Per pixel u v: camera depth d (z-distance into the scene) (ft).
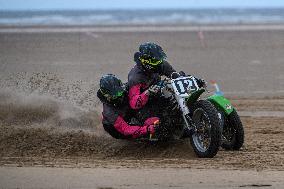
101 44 250.37
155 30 342.23
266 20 512.22
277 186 49.57
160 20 554.05
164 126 68.74
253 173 54.44
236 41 259.60
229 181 51.44
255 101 115.14
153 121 68.18
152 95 68.49
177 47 237.66
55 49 229.86
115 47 237.66
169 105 69.05
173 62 189.37
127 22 497.46
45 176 54.08
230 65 180.04
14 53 214.90
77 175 54.44
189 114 66.59
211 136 63.21
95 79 142.61
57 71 162.61
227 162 61.11
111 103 70.08
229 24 422.41
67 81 121.19
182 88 66.59
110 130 70.13
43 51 222.48
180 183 51.06
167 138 70.38
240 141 67.62
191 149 70.13
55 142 74.18
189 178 52.75
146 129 68.39
